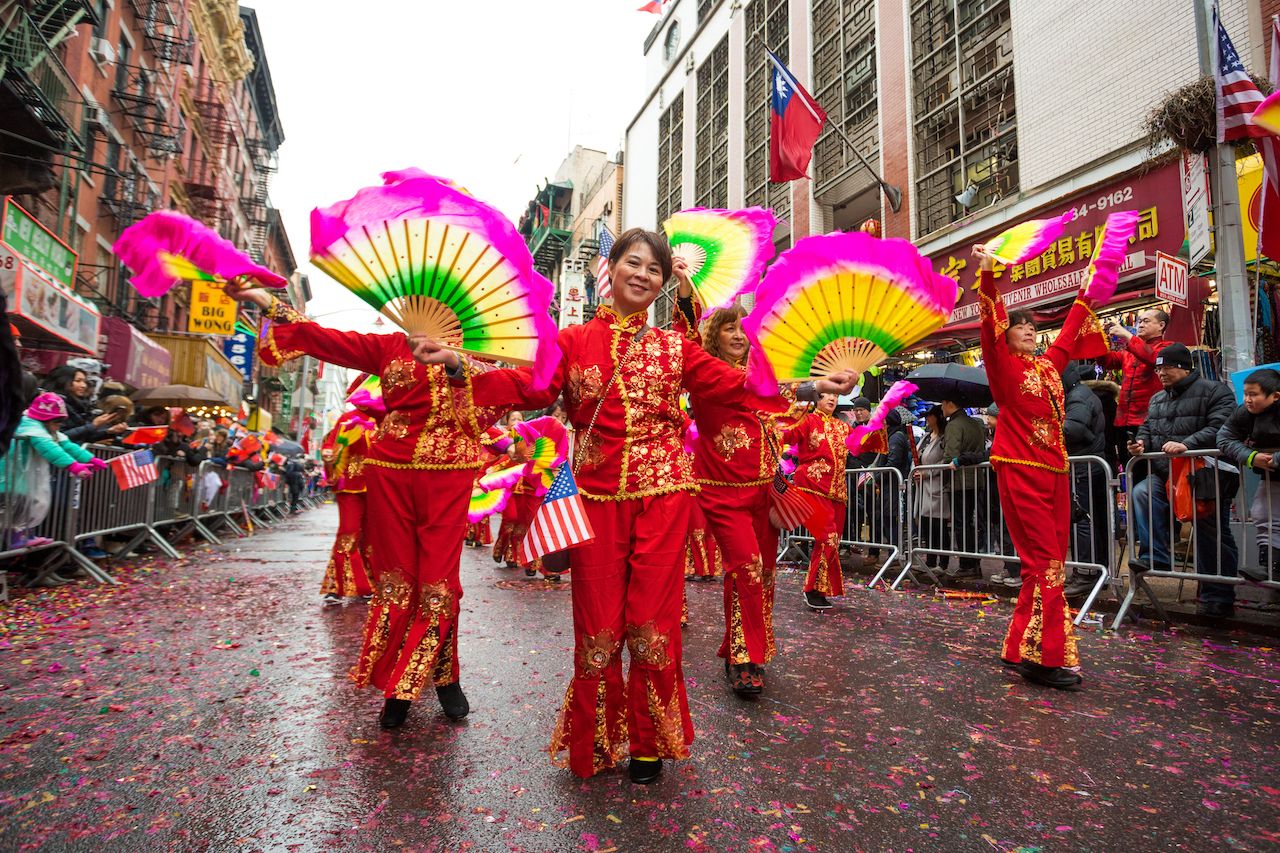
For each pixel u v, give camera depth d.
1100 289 3.76
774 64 11.70
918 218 13.83
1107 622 4.86
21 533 5.57
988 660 3.89
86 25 15.84
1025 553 3.54
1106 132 9.91
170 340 19.23
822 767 2.46
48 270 11.71
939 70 13.52
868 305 2.30
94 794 2.20
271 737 2.70
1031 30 11.11
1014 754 2.57
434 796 2.21
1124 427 6.40
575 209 39.81
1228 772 2.42
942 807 2.16
